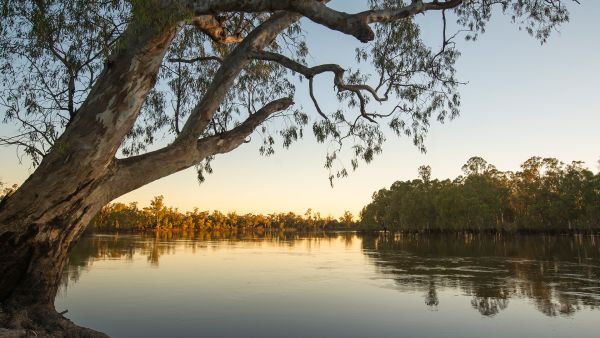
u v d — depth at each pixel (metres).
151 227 123.88
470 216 76.56
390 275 22.19
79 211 6.51
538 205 70.12
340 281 20.00
